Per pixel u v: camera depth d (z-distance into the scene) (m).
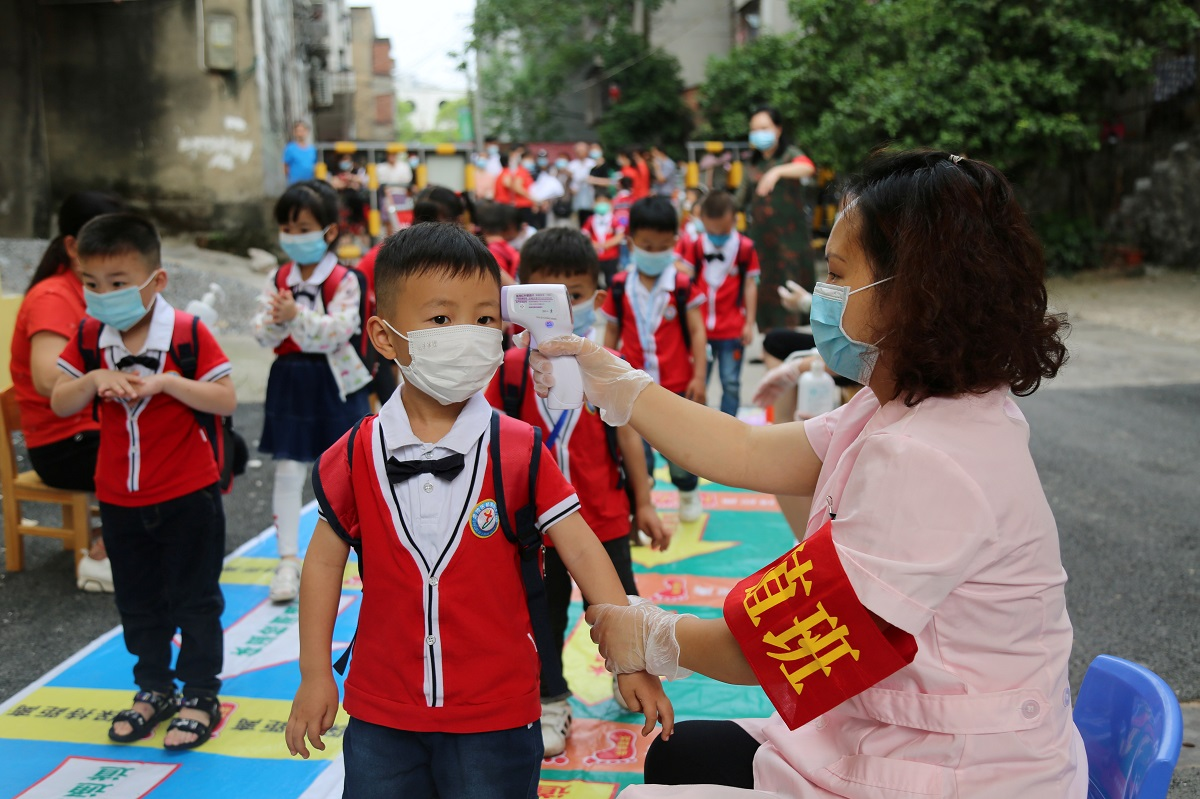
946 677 1.53
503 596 1.87
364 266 4.72
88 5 12.07
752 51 20.14
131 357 2.97
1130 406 7.54
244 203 12.62
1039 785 1.53
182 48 12.31
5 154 11.45
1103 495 5.47
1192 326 10.70
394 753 1.86
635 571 4.39
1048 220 14.52
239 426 6.88
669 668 1.73
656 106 24.30
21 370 4.10
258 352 9.21
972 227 1.54
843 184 1.75
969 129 13.33
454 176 18.77
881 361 1.67
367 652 1.88
